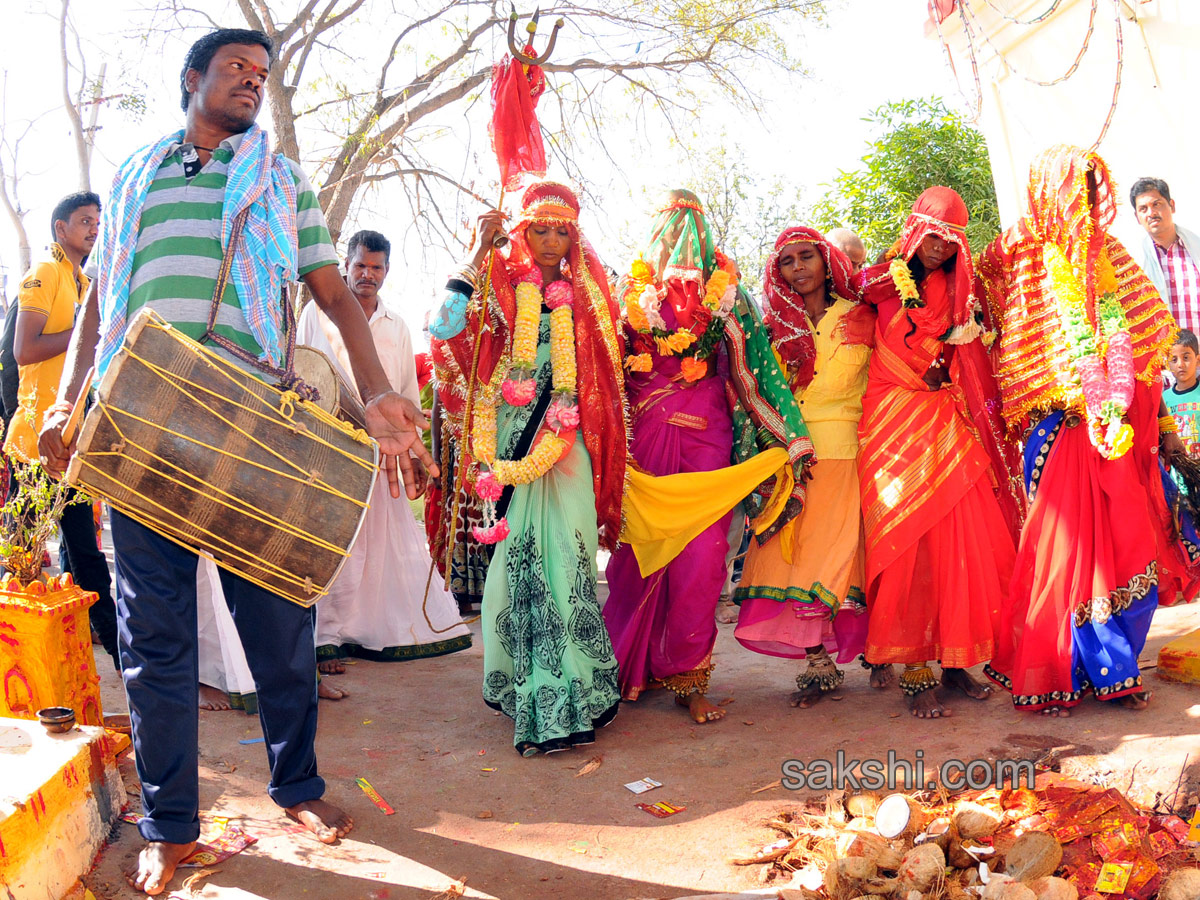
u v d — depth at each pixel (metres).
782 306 4.36
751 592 4.28
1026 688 3.84
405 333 5.20
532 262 4.15
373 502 5.04
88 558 4.46
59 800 2.66
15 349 4.61
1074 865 2.68
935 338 4.13
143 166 2.89
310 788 3.13
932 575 4.03
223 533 2.65
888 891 2.60
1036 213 3.97
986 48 8.44
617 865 2.89
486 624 4.00
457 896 2.71
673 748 3.83
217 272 2.84
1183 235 6.47
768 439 4.27
